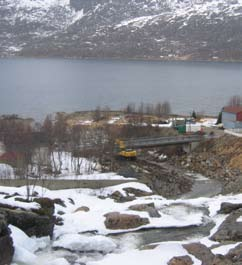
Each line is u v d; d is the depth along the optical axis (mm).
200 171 106312
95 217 56969
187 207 64188
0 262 40781
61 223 54094
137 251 45656
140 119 145625
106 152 109562
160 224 55656
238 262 41750
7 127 127938
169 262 42438
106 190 81562
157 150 122438
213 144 117562
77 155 102125
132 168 102938
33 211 50500
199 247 45844
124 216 55719
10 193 66875
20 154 96938
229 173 102188
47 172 92000
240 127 127000
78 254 46625
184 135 121562
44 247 47375
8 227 43719
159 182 96250
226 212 61500
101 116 163125
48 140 113500
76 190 79688
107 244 48125
